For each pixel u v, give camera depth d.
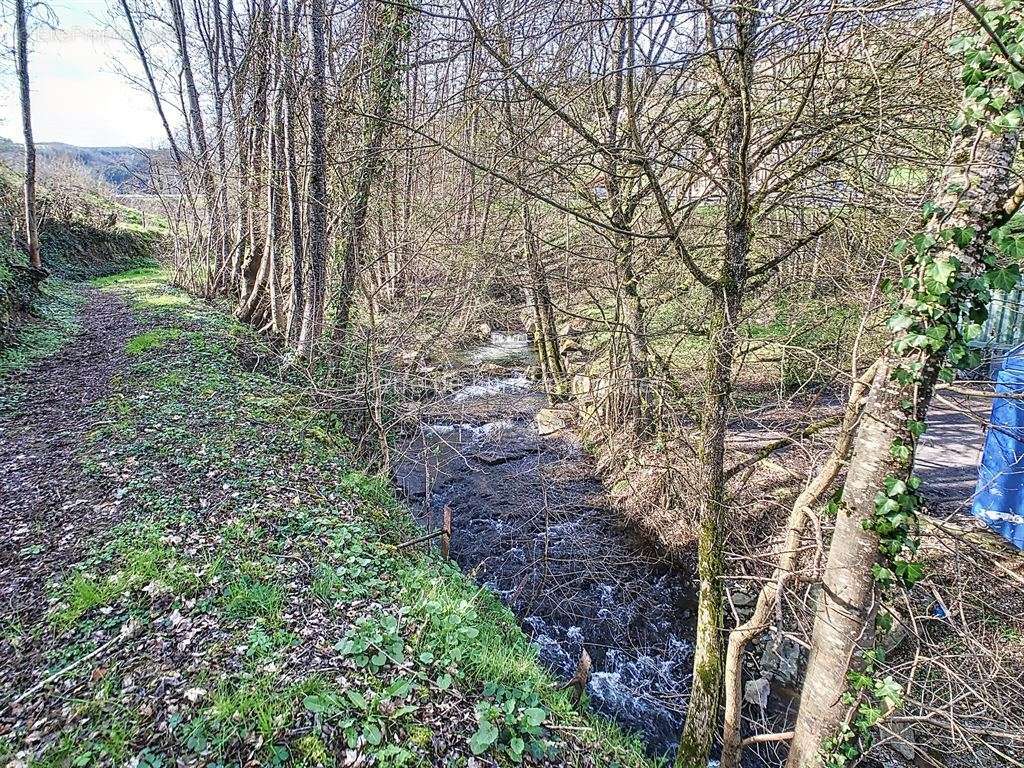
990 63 2.87
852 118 4.43
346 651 4.32
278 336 14.62
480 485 10.58
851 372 4.46
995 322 6.63
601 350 11.40
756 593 7.39
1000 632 4.98
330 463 8.66
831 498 4.08
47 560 5.52
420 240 10.17
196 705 3.78
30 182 17.86
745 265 4.98
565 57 5.99
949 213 3.07
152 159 28.16
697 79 5.56
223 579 5.19
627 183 7.15
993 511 6.33
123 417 9.16
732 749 4.77
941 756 4.73
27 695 3.95
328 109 10.99
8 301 14.18
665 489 8.85
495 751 3.76
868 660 4.12
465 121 6.82
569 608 7.71
